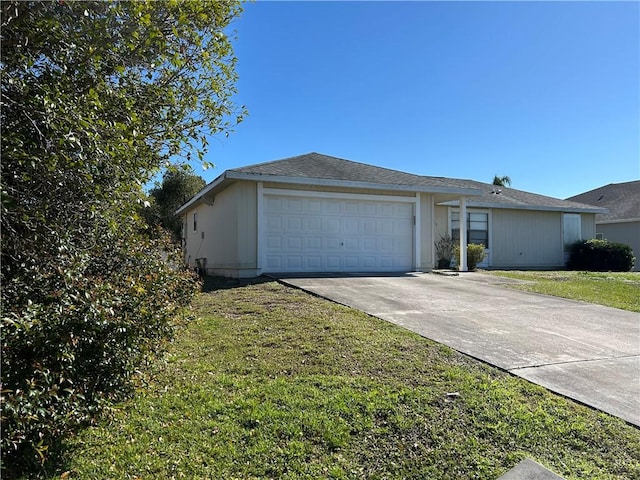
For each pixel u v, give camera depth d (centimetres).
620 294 942
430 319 634
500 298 848
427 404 348
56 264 245
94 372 261
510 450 289
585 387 388
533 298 864
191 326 553
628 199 2417
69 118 231
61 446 264
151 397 354
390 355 464
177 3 329
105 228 289
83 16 276
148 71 366
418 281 1048
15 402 194
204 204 1469
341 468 266
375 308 698
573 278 1257
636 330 601
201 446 284
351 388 376
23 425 205
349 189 1199
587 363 453
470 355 469
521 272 1423
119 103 312
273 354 470
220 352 476
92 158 251
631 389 384
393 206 1263
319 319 612
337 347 490
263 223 1104
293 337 529
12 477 235
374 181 1202
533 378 407
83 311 237
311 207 1162
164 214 2255
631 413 338
